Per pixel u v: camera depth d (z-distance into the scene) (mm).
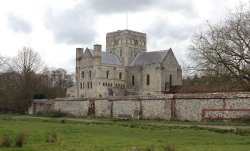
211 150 19188
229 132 31109
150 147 18781
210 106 46438
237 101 43719
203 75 44500
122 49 140875
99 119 57062
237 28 43750
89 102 64812
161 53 128000
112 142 23016
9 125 39500
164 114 51844
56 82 172625
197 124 42531
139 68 130500
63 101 71000
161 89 122250
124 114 57500
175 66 127812
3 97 94500
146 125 39125
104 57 132875
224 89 55875
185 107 49438
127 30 141000
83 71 134125
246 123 41219
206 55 44469
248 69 42625
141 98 55312
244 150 19047
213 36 45219
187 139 25859
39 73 118250
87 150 19125
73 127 37125
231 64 42844
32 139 24297
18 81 97250
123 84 135000
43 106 84938
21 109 94625
